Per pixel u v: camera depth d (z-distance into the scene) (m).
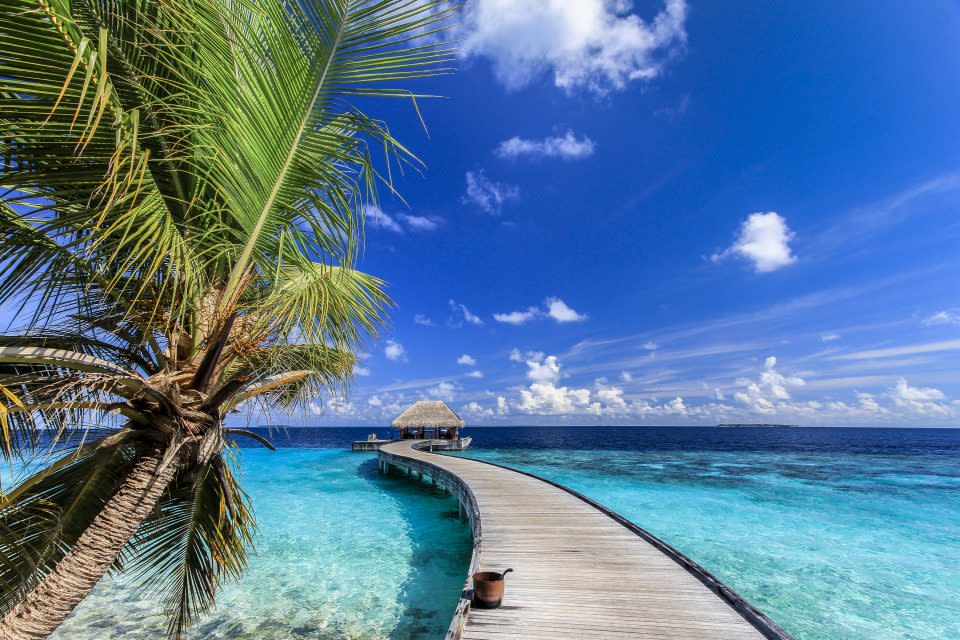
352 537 10.67
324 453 33.62
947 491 17.33
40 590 2.29
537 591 4.90
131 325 3.03
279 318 2.83
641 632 3.96
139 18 2.39
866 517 12.99
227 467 3.43
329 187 2.78
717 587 4.82
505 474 13.70
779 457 33.44
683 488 18.12
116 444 2.50
